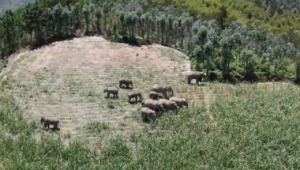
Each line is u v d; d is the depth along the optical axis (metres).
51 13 98.06
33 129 58.56
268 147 55.12
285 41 98.44
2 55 98.62
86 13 97.81
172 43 95.31
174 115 62.44
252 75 81.56
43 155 51.53
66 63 83.12
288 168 50.66
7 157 51.25
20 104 66.50
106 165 49.56
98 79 76.75
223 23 101.69
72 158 51.09
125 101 68.38
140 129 59.41
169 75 79.56
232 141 55.69
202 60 83.50
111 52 88.25
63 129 59.19
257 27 106.06
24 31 99.44
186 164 50.34
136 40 94.38
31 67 81.94
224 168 50.22
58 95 70.19
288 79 82.81
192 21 95.69
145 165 49.94
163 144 54.31
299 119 62.41
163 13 100.56
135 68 81.75
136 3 106.62
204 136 56.66
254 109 65.31
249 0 123.12
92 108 65.75
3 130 57.91
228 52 81.06
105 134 57.78
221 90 73.62
